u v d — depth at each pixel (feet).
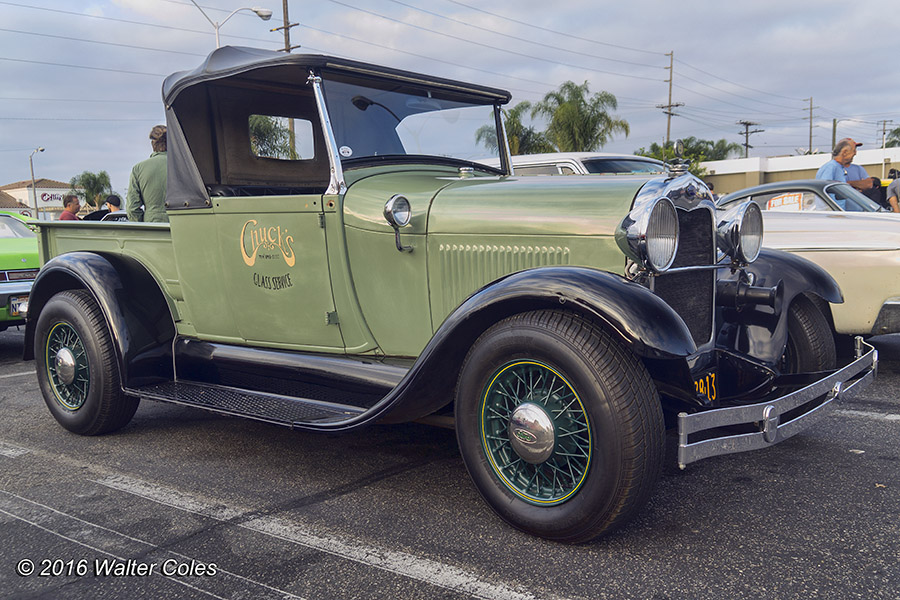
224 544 8.25
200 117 11.66
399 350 9.99
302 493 9.75
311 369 10.46
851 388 9.41
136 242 12.61
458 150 12.19
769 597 6.72
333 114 10.23
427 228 9.49
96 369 12.13
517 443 7.97
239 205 10.73
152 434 12.84
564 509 7.73
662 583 7.04
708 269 9.46
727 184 141.49
